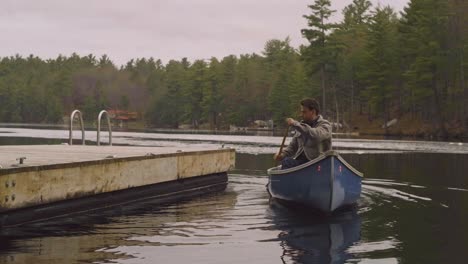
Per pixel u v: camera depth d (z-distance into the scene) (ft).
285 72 266.57
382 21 201.57
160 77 386.93
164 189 33.24
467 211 26.21
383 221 23.88
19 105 399.65
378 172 45.03
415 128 185.37
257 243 19.44
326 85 236.84
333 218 24.76
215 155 38.42
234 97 298.35
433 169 47.88
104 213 26.30
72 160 26.09
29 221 23.21
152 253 17.89
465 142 116.26
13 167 21.62
